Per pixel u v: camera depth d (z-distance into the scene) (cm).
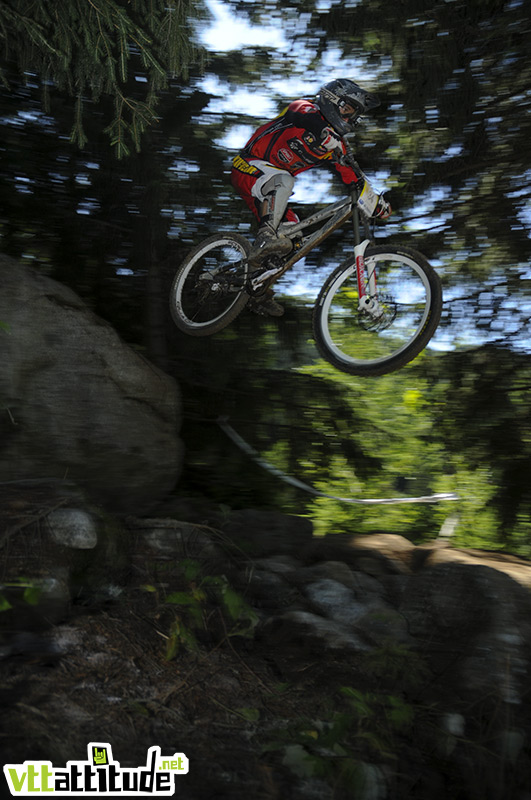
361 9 484
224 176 504
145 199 489
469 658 266
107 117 464
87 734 194
